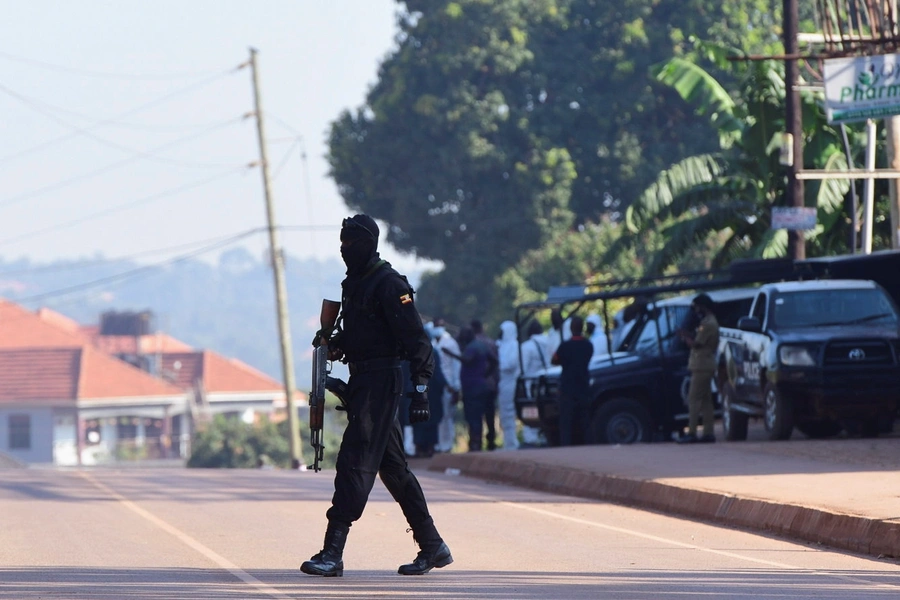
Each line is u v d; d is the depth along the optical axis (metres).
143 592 22.72
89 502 41.31
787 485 36.09
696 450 47.09
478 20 144.00
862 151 73.75
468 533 32.09
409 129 145.00
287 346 109.88
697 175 76.94
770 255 69.31
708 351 50.62
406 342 23.95
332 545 24.41
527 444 69.12
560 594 22.70
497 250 143.12
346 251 24.23
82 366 199.12
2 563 26.83
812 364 48.09
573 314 61.59
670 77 76.56
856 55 58.56
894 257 55.66
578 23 149.38
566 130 146.12
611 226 134.75
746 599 22.41
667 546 29.81
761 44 138.50
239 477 53.66
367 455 24.14
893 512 30.16
